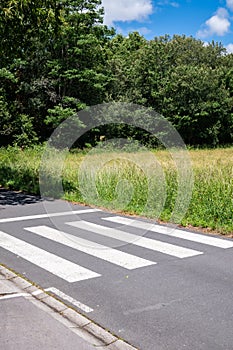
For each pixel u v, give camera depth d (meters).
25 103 33.12
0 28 11.68
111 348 3.74
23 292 4.96
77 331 4.00
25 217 9.69
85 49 33.16
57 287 5.21
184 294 5.00
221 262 6.32
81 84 34.16
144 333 4.01
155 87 41.31
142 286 5.26
